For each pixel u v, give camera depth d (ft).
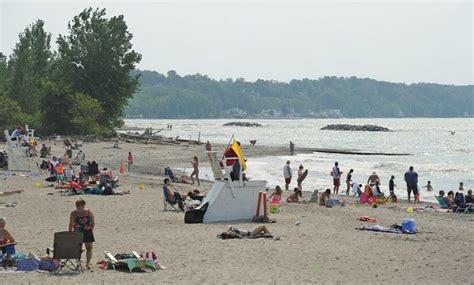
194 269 62.95
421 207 122.52
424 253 72.84
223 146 345.10
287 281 58.70
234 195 95.50
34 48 458.50
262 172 213.05
